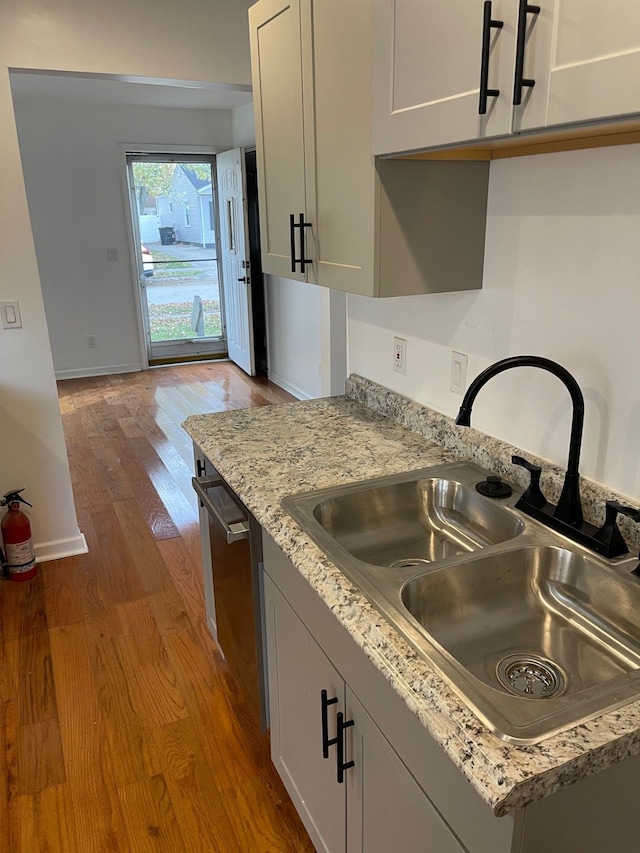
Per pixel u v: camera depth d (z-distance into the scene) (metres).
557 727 0.82
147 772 1.87
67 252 6.08
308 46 1.58
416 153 1.30
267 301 6.00
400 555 1.58
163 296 6.69
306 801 1.53
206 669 2.29
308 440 1.85
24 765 1.89
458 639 1.21
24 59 2.47
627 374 1.24
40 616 2.59
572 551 1.23
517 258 1.46
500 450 1.58
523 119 0.96
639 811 0.88
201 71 2.76
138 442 4.61
